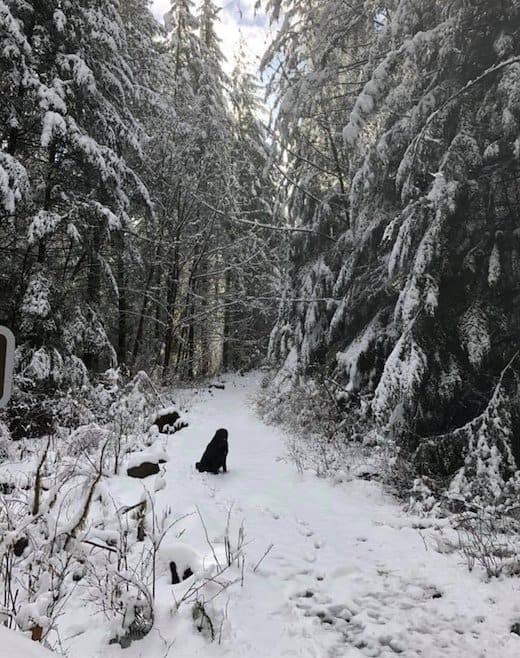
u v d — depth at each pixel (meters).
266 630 3.24
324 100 11.24
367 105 8.21
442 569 4.21
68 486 5.50
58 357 9.81
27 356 9.71
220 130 18.30
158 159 16.92
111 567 3.43
